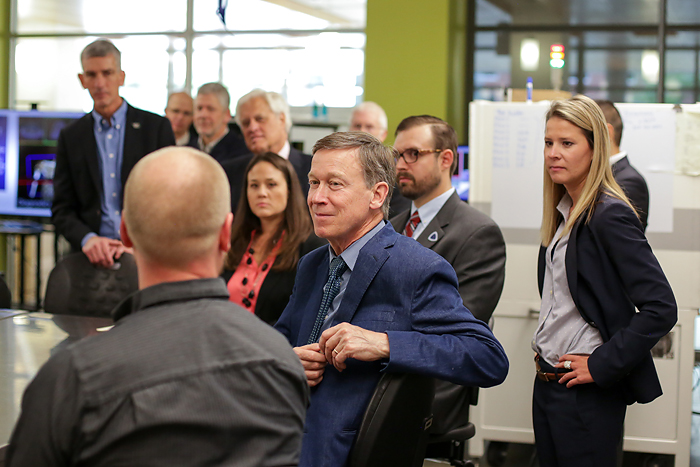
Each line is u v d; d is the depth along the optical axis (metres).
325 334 1.48
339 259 1.62
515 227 3.38
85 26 8.18
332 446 1.47
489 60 6.89
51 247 8.04
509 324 3.37
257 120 3.86
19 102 8.33
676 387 3.20
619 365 1.81
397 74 6.08
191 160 1.04
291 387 1.00
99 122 3.51
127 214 1.03
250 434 0.93
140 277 1.06
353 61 7.73
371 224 1.61
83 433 0.87
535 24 6.78
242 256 2.81
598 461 1.91
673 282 3.23
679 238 3.22
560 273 1.99
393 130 6.13
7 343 2.07
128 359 0.91
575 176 1.95
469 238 2.29
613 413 1.91
